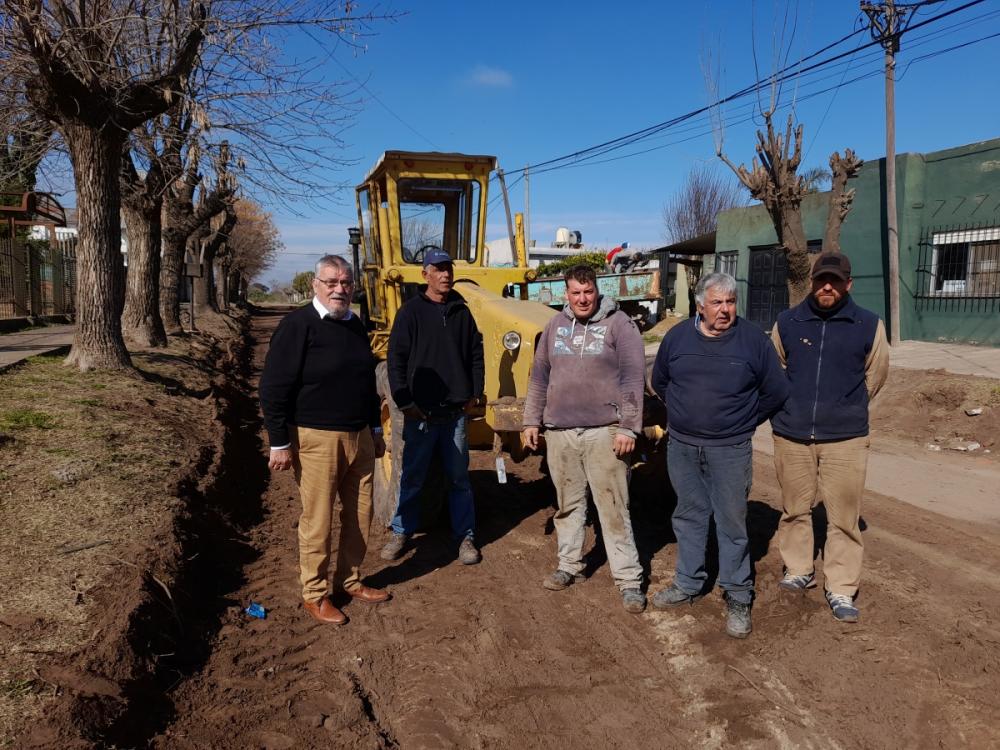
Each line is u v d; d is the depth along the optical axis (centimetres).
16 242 1544
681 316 2245
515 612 419
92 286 877
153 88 859
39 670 293
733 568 388
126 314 1239
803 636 387
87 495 484
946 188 1316
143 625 344
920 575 461
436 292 476
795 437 409
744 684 346
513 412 480
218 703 324
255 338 2395
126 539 427
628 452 407
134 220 1220
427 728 315
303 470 393
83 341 882
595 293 417
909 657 363
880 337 394
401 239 709
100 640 320
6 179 1060
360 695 339
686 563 418
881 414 931
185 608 395
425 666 364
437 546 526
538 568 483
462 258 732
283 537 552
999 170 1231
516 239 712
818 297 396
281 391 377
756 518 578
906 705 326
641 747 304
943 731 308
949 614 407
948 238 1316
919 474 707
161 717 306
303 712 323
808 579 439
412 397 477
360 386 394
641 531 550
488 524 569
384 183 720
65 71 788
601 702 334
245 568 485
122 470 541
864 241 1452
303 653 375
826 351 397
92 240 873
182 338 1431
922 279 1360
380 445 422
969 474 706
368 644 386
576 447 427
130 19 827
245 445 826
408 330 472
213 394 945
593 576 472
